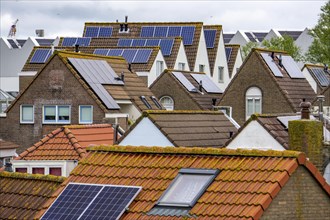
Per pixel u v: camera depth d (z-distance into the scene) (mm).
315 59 154875
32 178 40406
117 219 33406
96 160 36875
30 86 92750
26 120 92812
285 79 106875
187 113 63406
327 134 58469
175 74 114812
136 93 95188
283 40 162750
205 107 112688
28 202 39219
